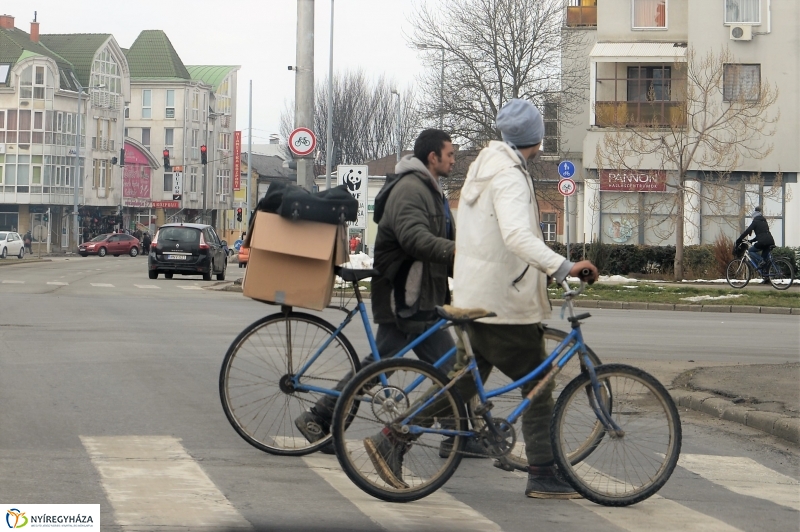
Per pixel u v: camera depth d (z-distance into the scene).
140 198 139.50
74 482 8.30
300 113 30.75
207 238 49.09
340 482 8.63
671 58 58.56
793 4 56.47
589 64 67.75
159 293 36.06
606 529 7.45
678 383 14.56
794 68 56.34
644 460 8.28
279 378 9.52
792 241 56.25
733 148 54.84
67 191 122.44
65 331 20.31
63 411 11.54
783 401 12.77
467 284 8.02
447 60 66.06
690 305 32.28
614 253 49.31
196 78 162.75
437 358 9.21
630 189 56.12
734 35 56.47
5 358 15.91
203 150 122.00
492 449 8.16
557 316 27.95
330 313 11.78
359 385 8.00
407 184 9.14
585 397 8.22
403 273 9.20
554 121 68.25
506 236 7.69
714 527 7.62
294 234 9.00
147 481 8.41
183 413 11.58
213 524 7.19
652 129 52.50
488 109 66.94
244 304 29.72
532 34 66.31
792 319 29.06
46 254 111.62
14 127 118.31
